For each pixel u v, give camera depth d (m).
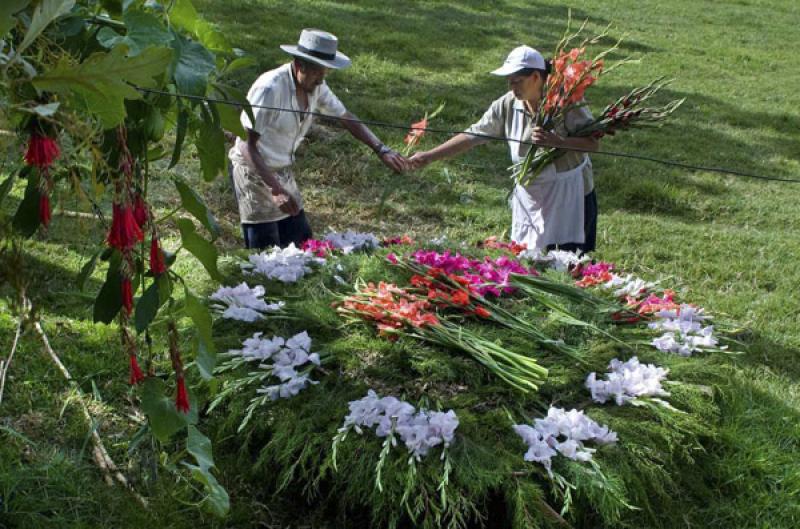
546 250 5.64
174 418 2.65
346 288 4.70
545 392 3.93
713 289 6.90
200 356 2.73
